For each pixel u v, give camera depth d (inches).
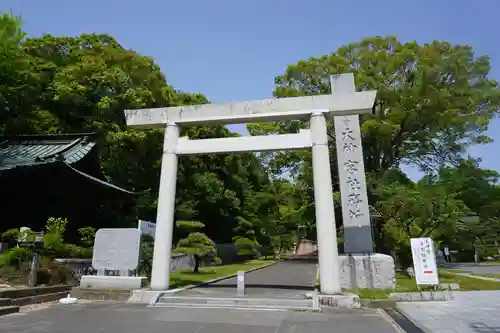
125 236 505.7
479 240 1514.5
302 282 658.2
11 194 644.1
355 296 418.3
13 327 307.9
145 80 1064.2
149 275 607.2
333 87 618.5
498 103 952.3
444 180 1091.3
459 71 900.0
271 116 497.7
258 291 513.3
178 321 339.0
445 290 480.1
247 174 1487.5
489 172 1502.2
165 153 513.3
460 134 1035.3
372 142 973.2
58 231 572.1
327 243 439.2
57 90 952.3
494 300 462.6
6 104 938.7
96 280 488.1
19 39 864.3
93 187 743.7
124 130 981.8
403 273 746.8
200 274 790.5
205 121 516.7
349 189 584.1
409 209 715.4
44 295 440.1
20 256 477.4
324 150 470.3
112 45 1176.8
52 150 758.5
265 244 1806.1
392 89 910.4
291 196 1202.6
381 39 1022.4
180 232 1086.4
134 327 312.5
